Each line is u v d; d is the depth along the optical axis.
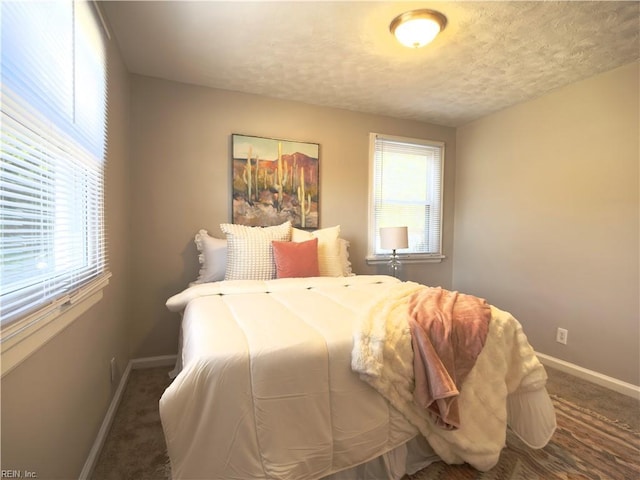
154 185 2.61
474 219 3.54
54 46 1.11
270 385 1.13
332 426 1.23
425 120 3.55
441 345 1.41
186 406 1.05
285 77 2.57
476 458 1.42
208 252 2.57
